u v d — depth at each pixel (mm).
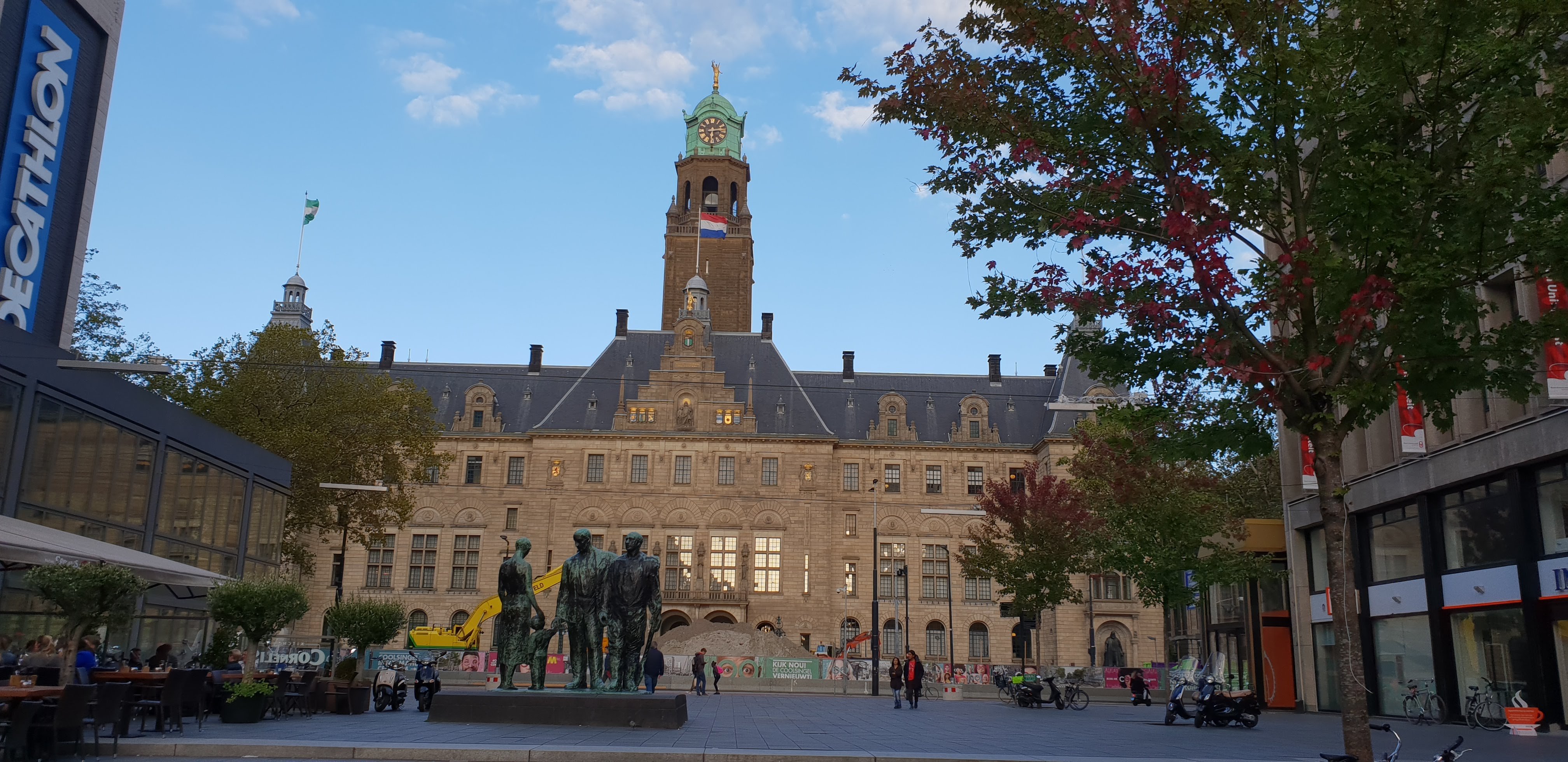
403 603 72938
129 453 29672
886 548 75562
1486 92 12352
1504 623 24438
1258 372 12109
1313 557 33750
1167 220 11906
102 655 24266
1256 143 13055
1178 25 12570
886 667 49844
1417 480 27531
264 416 44938
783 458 75125
